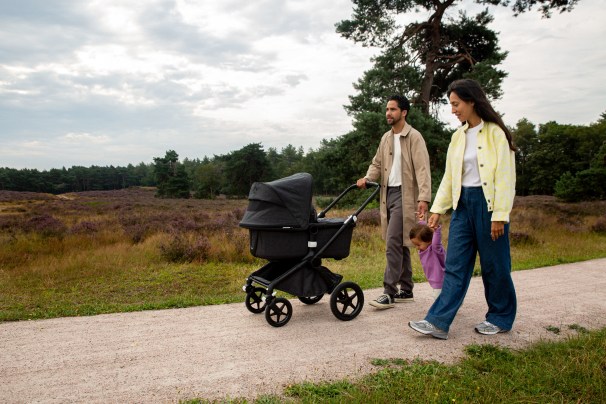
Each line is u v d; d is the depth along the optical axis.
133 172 150.75
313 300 5.26
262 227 4.15
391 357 3.50
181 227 13.48
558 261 8.72
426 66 25.48
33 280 7.75
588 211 23.59
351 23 24.20
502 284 3.98
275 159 165.25
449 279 3.99
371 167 5.33
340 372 3.21
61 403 2.75
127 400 2.79
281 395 2.84
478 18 24.67
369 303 4.94
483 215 3.83
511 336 4.00
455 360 3.43
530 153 85.50
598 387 2.74
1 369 3.30
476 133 3.87
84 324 4.54
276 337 4.00
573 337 3.81
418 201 4.84
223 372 3.22
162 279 7.87
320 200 27.05
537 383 2.88
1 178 105.50
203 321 4.58
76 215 23.77
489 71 21.62
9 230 14.27
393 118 4.92
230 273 8.35
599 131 77.44
